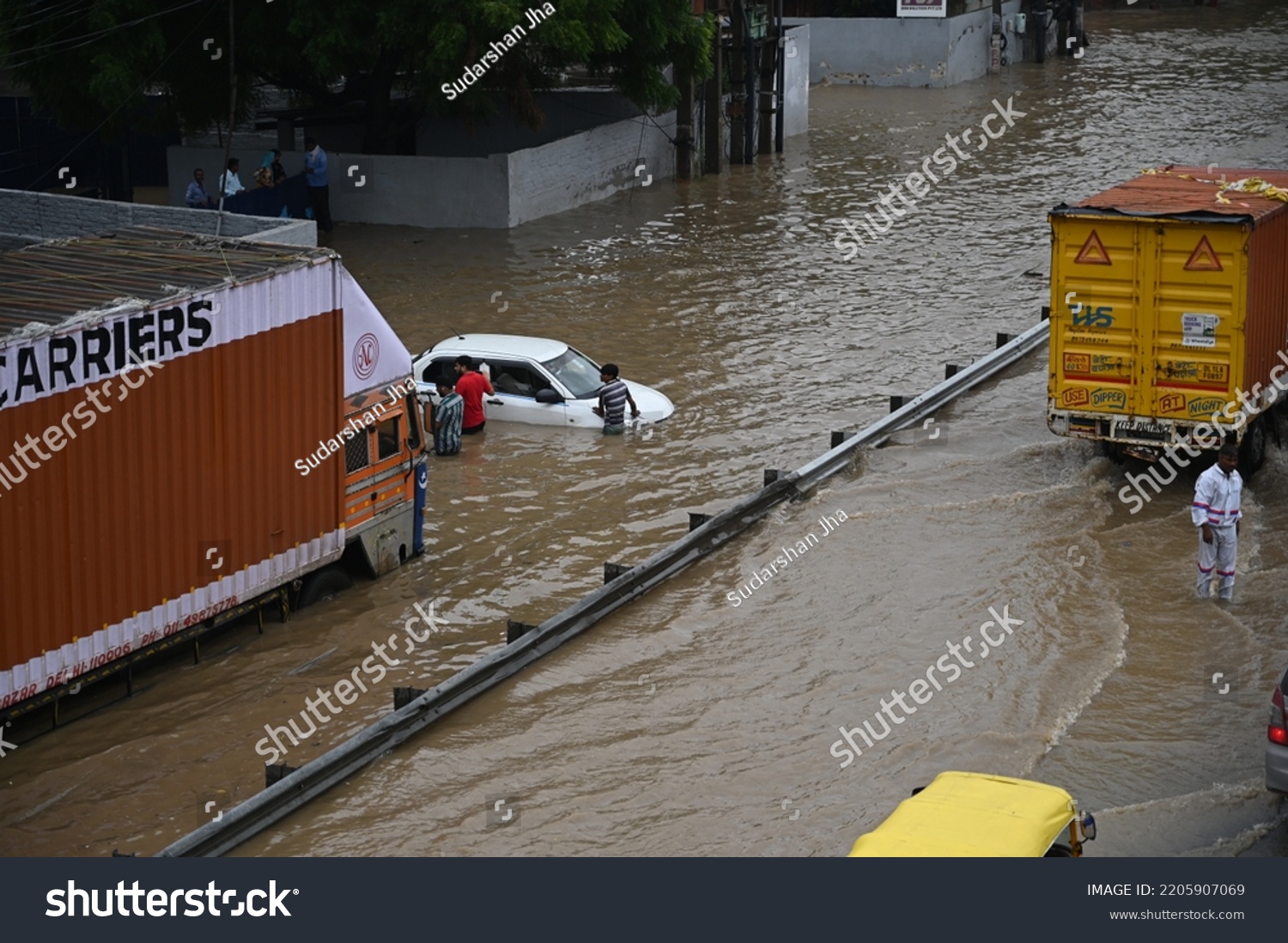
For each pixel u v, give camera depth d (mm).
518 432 25344
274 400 17891
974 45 65188
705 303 32812
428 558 20578
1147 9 86562
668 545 20734
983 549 20312
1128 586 19141
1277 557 19938
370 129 41719
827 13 67125
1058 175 46438
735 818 14125
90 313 15570
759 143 50656
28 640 15258
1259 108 56969
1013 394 26922
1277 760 13109
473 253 37094
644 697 16672
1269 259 21531
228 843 13789
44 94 36812
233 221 30703
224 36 37562
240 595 17781
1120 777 14719
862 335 30562
